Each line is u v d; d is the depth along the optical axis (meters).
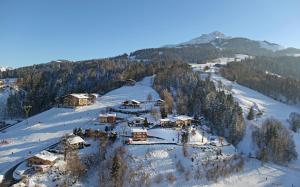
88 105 183.62
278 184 118.75
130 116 162.50
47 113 174.00
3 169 104.38
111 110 172.62
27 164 106.38
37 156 105.44
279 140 146.00
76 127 146.12
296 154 152.12
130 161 113.62
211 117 168.75
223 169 119.94
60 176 99.94
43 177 98.50
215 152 132.62
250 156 142.88
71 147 117.69
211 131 159.62
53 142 128.88
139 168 110.00
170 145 129.25
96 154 114.56
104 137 128.88
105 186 99.56
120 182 100.69
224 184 113.00
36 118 168.12
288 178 124.38
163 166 113.88
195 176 112.31
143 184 102.62
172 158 119.88
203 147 134.25
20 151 119.94
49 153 109.69
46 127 147.88
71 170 102.56
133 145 125.25
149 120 156.62
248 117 184.88
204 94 185.62
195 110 177.62
